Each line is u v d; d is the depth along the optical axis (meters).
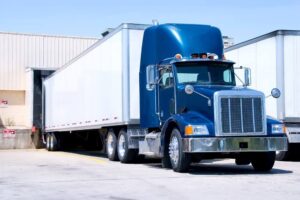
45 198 8.05
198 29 13.48
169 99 12.88
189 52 13.00
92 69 18.66
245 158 12.76
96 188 9.16
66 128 23.03
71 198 8.03
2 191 8.89
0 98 33.12
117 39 15.74
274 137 11.55
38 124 30.36
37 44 33.91
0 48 32.97
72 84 21.86
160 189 8.93
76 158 18.97
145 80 14.21
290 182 9.86
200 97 11.78
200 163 15.95
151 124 13.84
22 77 33.38
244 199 7.78
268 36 16.50
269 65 16.45
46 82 28.27
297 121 15.95
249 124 11.41
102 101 17.36
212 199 7.80
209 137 11.17
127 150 15.36
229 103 11.33
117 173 11.92
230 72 13.05
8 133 29.67
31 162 16.48
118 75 15.59
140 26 15.34
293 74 16.02
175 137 12.02
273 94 12.35
